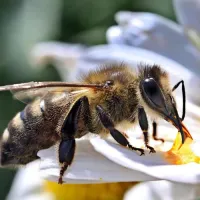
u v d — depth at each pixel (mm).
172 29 86
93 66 86
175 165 64
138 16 88
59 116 71
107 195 78
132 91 69
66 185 79
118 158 63
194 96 80
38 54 101
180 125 68
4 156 74
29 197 90
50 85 68
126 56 84
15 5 108
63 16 114
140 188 78
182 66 84
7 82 110
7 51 108
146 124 68
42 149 72
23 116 72
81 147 69
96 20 116
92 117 70
